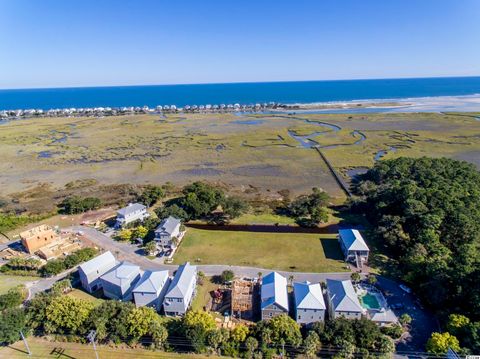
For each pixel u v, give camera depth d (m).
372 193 109.62
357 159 161.88
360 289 66.31
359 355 50.34
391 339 53.22
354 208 106.31
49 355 53.12
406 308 61.59
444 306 58.50
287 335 52.28
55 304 57.62
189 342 54.03
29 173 152.88
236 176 144.25
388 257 79.31
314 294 58.28
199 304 64.75
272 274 65.75
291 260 78.75
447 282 59.88
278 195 123.44
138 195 121.00
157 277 64.88
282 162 161.12
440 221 79.94
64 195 126.62
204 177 143.88
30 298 66.81
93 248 83.25
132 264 74.44
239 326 54.81
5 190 133.25
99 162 167.75
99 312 56.66
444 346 48.75
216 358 52.31
